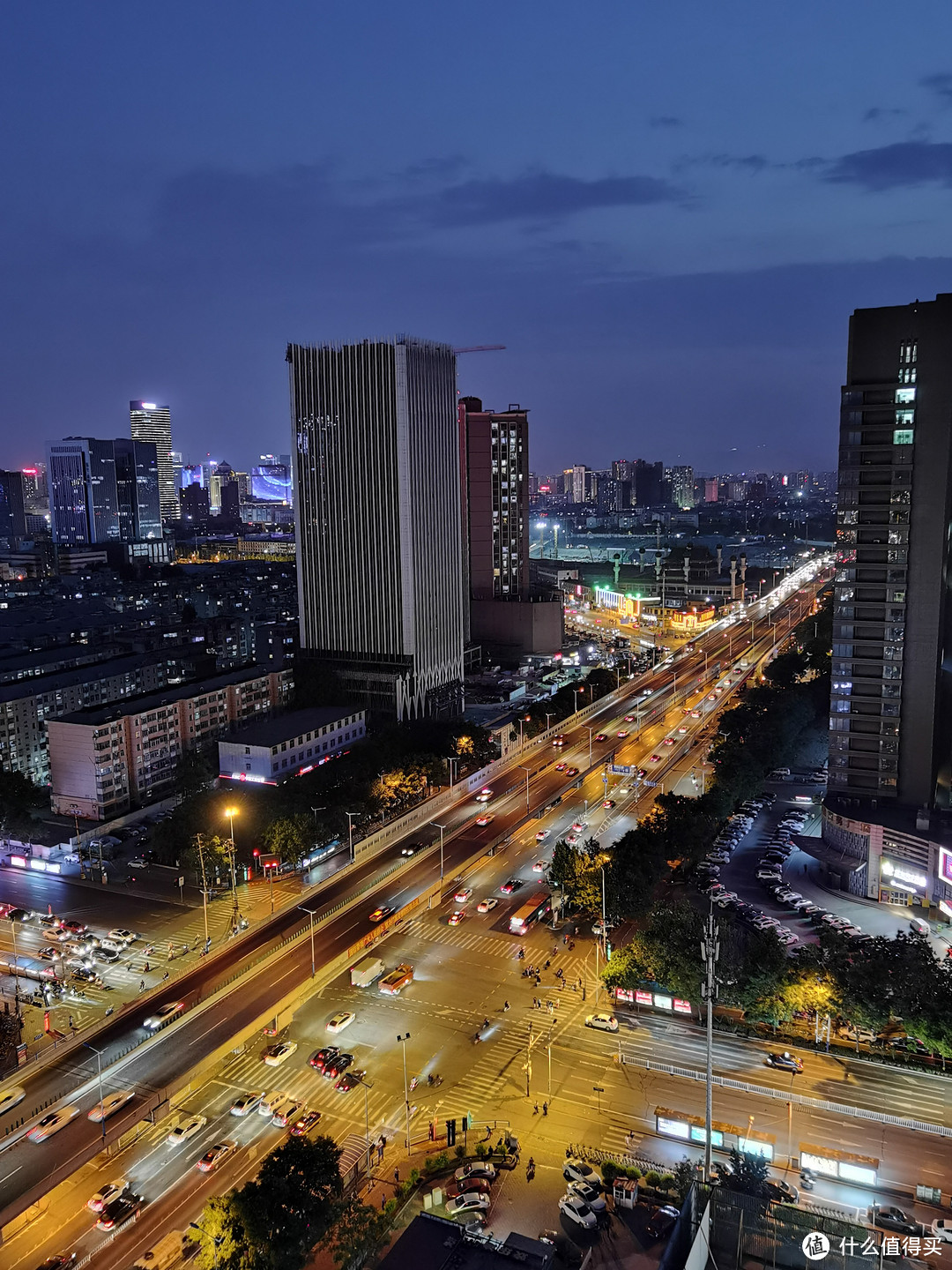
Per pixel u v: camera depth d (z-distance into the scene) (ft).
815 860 649.61
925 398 588.91
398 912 572.92
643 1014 470.39
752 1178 314.55
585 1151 372.79
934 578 602.03
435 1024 466.29
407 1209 342.85
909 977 419.74
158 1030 444.14
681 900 556.51
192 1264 324.80
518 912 567.59
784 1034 448.65
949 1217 331.16
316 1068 431.02
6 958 547.08
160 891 632.38
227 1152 377.50
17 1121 386.11
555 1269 308.81
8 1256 330.75
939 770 646.74
